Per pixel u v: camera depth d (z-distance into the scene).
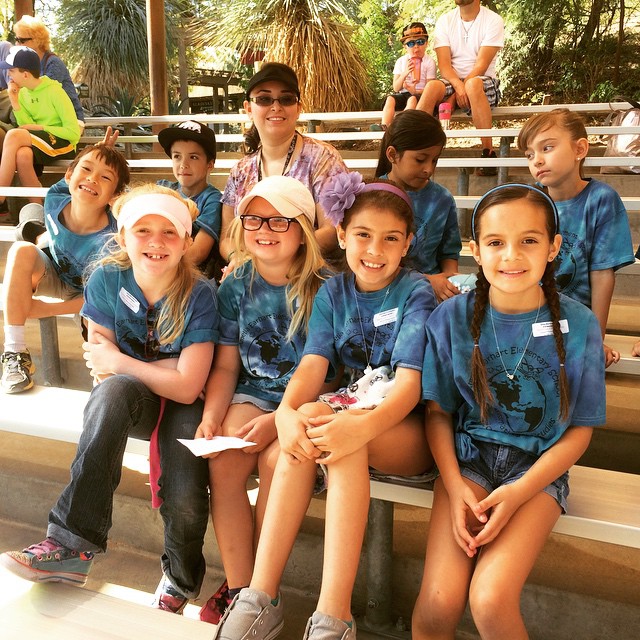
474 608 1.36
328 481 1.54
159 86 6.15
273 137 2.63
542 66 9.02
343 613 1.43
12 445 2.64
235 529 1.72
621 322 2.90
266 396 1.95
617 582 1.78
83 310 1.98
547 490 1.50
